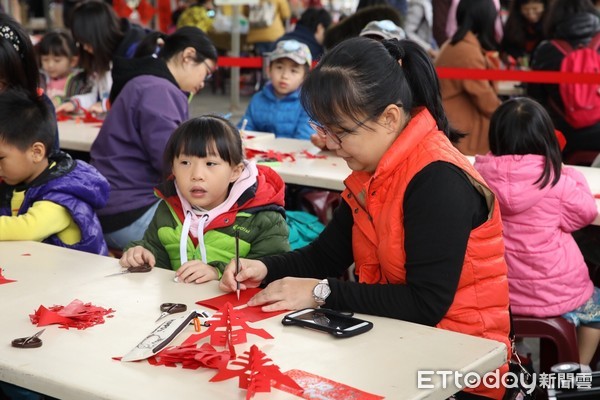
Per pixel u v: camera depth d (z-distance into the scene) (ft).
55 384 4.69
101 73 16.53
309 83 5.97
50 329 5.51
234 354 5.00
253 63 22.99
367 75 5.85
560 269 9.21
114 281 6.64
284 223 8.29
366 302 5.87
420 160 6.01
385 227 6.15
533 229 9.16
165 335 5.26
